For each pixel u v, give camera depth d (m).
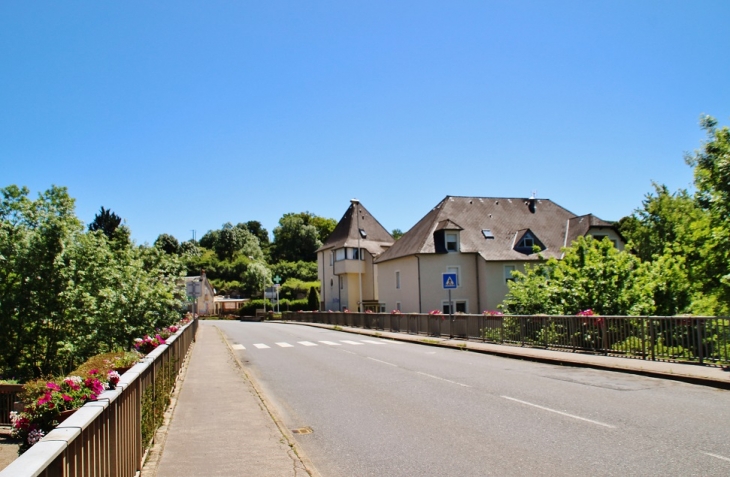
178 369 15.16
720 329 13.58
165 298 28.39
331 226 133.25
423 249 44.19
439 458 6.93
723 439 7.41
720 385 11.74
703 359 14.04
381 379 14.20
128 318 26.06
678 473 6.00
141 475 6.17
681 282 23.23
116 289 25.36
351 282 60.00
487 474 6.20
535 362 17.39
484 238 46.03
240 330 43.12
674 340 14.88
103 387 7.48
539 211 50.19
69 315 22.19
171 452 7.27
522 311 25.47
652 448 7.02
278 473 6.34
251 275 100.88
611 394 11.11
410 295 46.00
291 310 77.31
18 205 22.73
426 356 19.81
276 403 11.30
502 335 22.67
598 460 6.56
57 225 22.47
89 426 3.75
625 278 23.31
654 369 13.66
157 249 34.31
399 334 31.45
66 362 22.22
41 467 2.66
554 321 19.61
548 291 24.31
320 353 22.09
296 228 121.94
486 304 43.75
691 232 23.05
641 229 39.94
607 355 17.08
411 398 11.29
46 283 22.14
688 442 7.28
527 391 11.70
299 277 104.31
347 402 11.17
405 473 6.39
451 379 13.82
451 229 44.19
